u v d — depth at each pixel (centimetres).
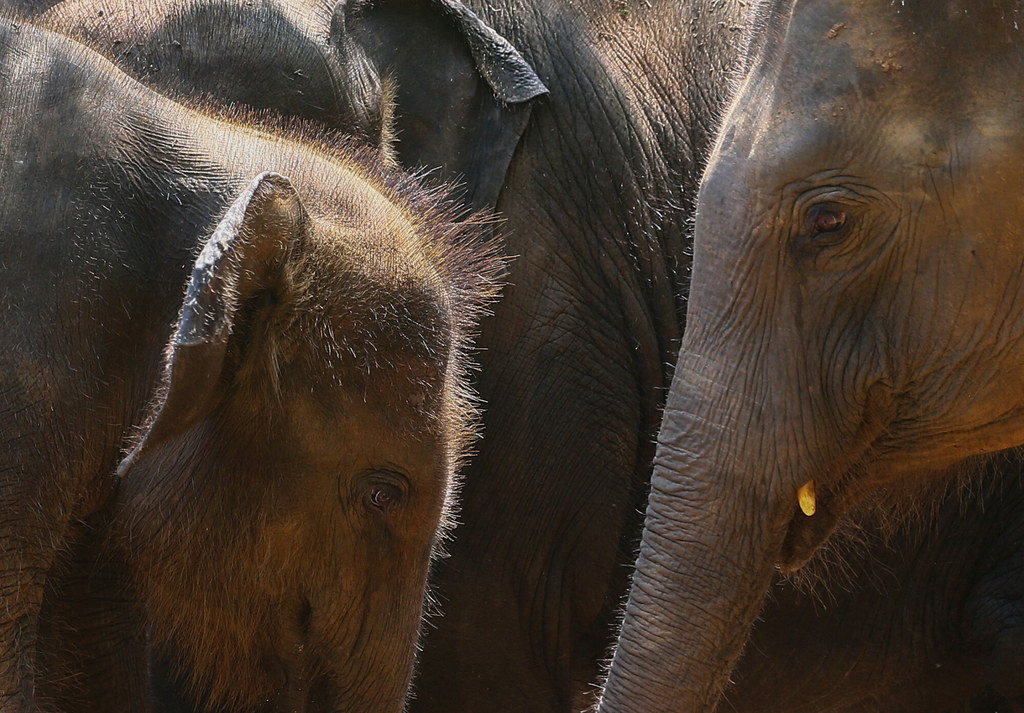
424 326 743
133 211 712
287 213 691
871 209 718
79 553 786
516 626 1021
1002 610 975
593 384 1018
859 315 732
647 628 736
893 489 861
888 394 740
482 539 1011
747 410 736
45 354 683
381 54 1011
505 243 1009
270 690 809
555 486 1012
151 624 806
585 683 1042
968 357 726
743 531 738
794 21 727
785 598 1004
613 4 1077
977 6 698
